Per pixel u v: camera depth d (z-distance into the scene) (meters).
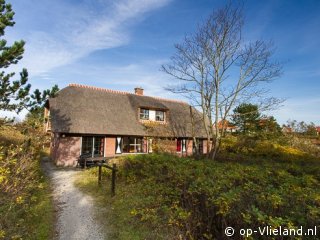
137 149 19.77
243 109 18.97
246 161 11.93
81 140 16.61
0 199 4.72
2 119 8.40
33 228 5.16
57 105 16.78
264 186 4.93
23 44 7.43
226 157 13.49
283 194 3.79
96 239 4.94
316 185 5.20
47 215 6.07
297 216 3.10
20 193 5.35
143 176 8.54
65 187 9.34
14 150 6.04
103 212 6.43
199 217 4.43
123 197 7.26
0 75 7.44
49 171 13.42
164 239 4.57
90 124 16.88
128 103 21.27
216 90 13.97
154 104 21.88
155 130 19.42
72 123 16.14
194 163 7.94
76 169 14.45
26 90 7.82
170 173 6.91
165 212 5.31
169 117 22.69
